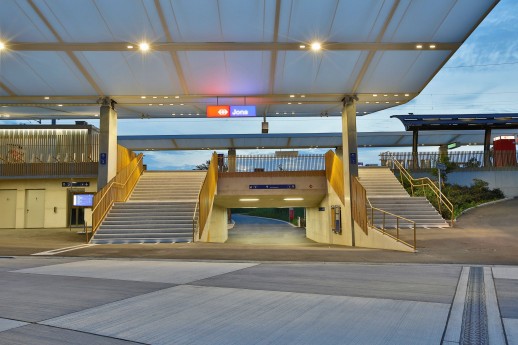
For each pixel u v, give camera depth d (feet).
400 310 16.69
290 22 44.88
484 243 43.91
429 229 54.95
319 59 51.34
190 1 42.27
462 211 66.23
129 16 43.78
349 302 18.16
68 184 79.00
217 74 54.44
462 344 12.47
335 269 29.48
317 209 94.32
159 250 43.09
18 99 60.95
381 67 52.85
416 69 53.26
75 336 13.12
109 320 15.15
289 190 82.74
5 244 49.67
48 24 44.27
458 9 42.70
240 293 20.27
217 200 89.76
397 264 32.55
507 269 29.68
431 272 27.96
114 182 63.10
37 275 26.78
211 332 13.61
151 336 13.16
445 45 47.98
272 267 30.76
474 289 21.52
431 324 14.61
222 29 45.75
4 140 81.41
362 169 84.48
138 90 58.39
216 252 40.96
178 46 47.80
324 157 88.48
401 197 67.36
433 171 81.87
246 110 62.28
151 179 79.15
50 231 67.87
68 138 81.71
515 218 58.54
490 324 14.70
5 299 19.01
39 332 13.58
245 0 42.32
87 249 44.47
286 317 15.58
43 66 52.06
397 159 89.76
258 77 55.26
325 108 69.72
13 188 79.30
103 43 47.11
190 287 22.04
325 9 43.39
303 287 21.98
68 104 63.52
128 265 32.40
